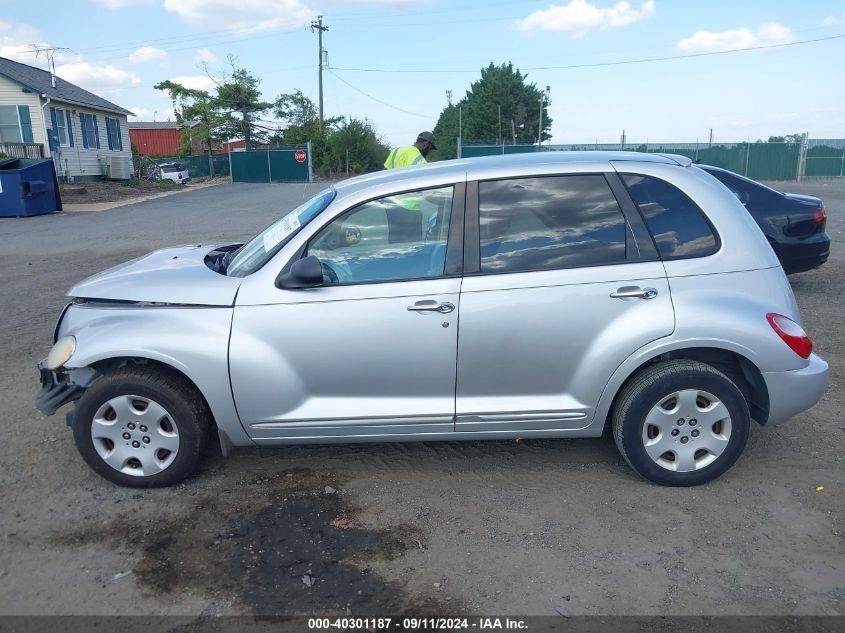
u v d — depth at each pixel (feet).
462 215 13.34
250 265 13.98
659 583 10.82
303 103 192.44
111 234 54.19
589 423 13.51
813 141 121.70
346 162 178.81
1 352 22.74
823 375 13.46
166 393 13.23
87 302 14.02
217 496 13.61
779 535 11.99
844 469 14.23
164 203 87.61
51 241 50.44
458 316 13.00
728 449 13.34
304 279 12.78
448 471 14.51
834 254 38.81
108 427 13.51
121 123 125.29
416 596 10.64
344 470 14.62
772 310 13.16
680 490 13.53
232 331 13.12
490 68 246.47
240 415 13.37
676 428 13.29
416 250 13.32
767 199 27.78
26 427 16.76
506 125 239.09
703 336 12.87
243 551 11.82
